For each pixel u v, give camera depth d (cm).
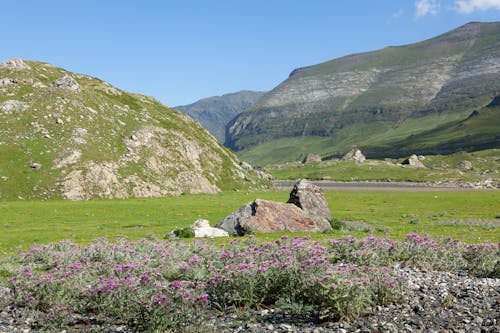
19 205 8125
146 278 1625
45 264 2733
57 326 1549
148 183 11725
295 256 2011
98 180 10819
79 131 12269
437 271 2375
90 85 16625
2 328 1555
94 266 2319
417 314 1614
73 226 5622
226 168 15200
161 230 5147
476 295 1853
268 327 1495
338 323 1512
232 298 1694
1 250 3659
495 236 4106
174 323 1414
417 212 7706
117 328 1515
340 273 1605
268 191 14200
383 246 2473
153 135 13962
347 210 8125
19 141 11269
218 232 4528
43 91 13462
